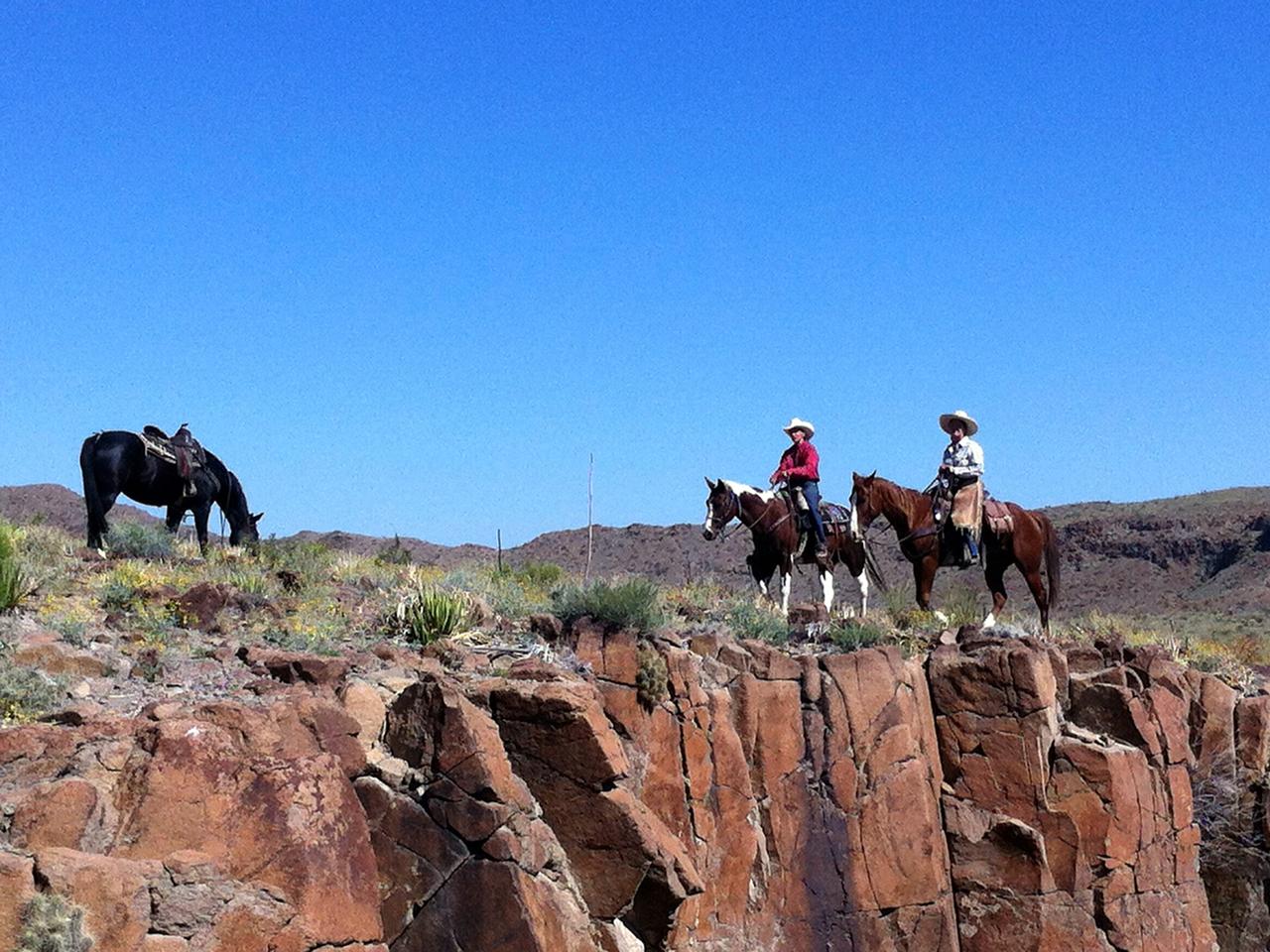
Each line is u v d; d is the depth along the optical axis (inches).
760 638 761.0
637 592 643.5
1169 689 812.0
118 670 512.7
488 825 455.2
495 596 772.6
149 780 389.7
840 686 679.7
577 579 994.1
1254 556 2928.2
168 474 836.0
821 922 641.6
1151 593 2952.8
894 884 659.4
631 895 505.0
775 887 637.9
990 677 717.9
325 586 735.1
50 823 374.3
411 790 465.7
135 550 799.1
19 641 516.7
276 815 396.2
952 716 719.7
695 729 618.2
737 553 2116.1
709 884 605.3
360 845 414.0
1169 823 761.0
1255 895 818.2
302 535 2018.9
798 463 867.4
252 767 403.5
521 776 515.5
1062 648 821.2
